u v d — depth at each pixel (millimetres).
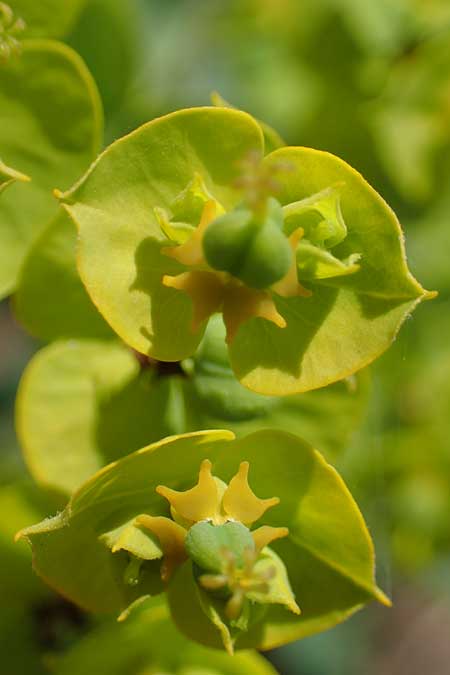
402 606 301
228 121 135
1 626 168
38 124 151
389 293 135
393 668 307
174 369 148
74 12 154
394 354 186
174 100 204
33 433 153
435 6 186
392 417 195
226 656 161
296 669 217
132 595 136
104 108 183
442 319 198
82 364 153
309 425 154
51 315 155
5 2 153
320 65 192
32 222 152
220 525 133
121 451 152
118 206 135
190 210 135
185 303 136
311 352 136
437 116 187
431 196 190
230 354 137
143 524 134
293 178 135
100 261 135
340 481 138
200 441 135
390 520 203
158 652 161
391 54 188
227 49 214
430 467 198
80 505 135
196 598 140
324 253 133
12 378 227
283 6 205
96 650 160
